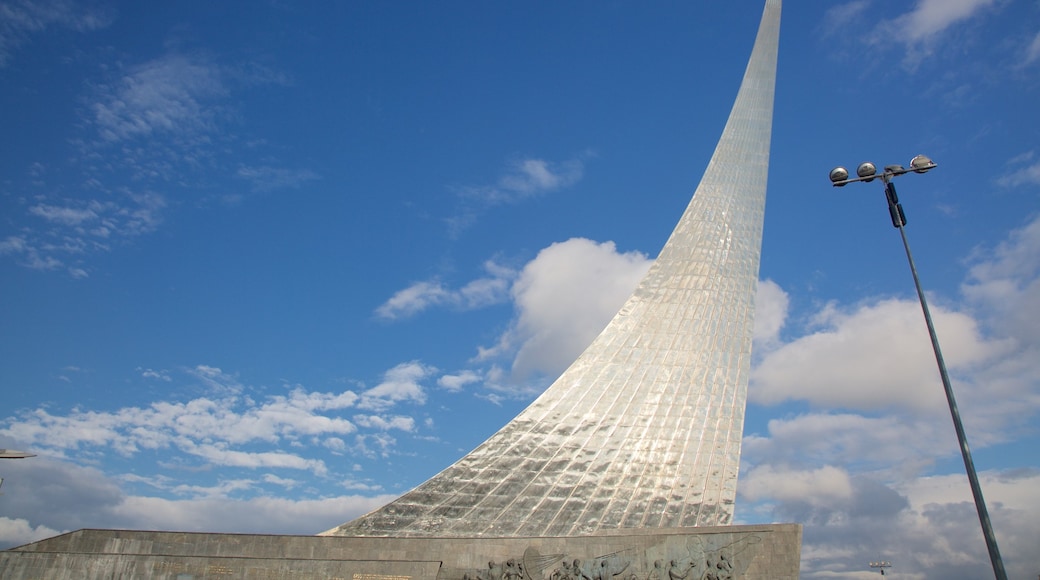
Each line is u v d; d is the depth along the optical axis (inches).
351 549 890.1
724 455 1152.2
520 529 1048.8
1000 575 502.0
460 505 1056.2
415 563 837.8
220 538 872.9
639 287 1328.7
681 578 910.4
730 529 963.3
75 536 850.1
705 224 1414.9
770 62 1647.4
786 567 938.7
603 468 1122.7
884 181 681.0
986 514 524.7
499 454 1114.1
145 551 856.3
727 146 1526.8
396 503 1039.6
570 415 1170.0
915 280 642.8
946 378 591.5
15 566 771.4
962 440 560.4
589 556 906.7
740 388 1224.2
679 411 1190.9
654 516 1085.1
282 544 881.5
